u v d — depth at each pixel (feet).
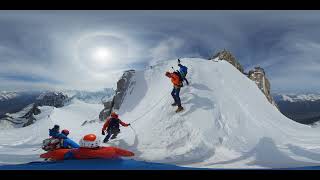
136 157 41.16
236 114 51.60
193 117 48.65
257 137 47.65
